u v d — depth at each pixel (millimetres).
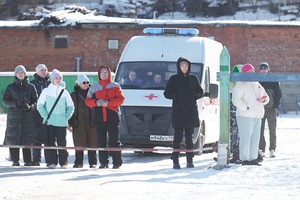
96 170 15953
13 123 17375
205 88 21562
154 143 20594
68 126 17328
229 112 16078
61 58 55656
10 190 12586
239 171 15305
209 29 54281
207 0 65562
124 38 55062
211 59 22531
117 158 16734
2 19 65125
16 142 17359
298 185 13289
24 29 55719
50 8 66688
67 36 55531
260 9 65250
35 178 14234
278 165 16344
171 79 16547
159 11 65625
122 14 65188
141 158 20891
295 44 55000
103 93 16484
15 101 17281
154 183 13508
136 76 21547
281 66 55031
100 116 16484
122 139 20672
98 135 16641
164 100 20641
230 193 12188
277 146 24141
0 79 47938
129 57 22109
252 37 54625
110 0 65812
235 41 54438
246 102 16281
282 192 12352
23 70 17375
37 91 17969
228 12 65375
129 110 20703
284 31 54938
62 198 11656
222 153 15883
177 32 22469
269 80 15961
